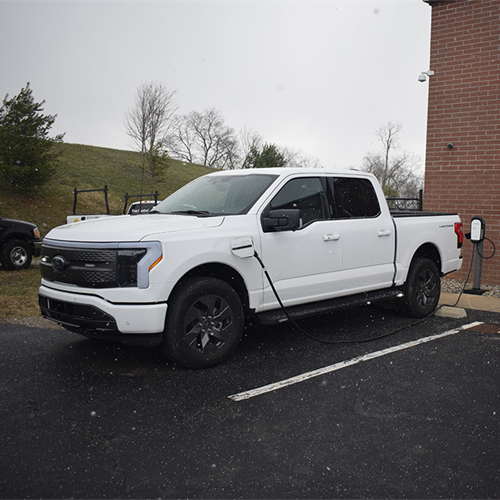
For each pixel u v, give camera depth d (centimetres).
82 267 407
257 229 465
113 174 3816
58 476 266
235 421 338
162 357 477
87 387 396
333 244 528
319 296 522
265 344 530
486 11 875
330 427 331
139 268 392
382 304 723
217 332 441
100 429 322
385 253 589
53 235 445
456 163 927
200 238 422
